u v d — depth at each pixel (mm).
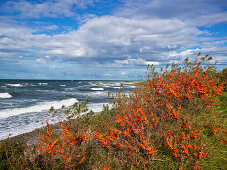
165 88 4211
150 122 3293
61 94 27156
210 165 2330
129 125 2914
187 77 4445
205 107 4164
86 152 2912
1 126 8102
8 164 2898
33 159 2811
